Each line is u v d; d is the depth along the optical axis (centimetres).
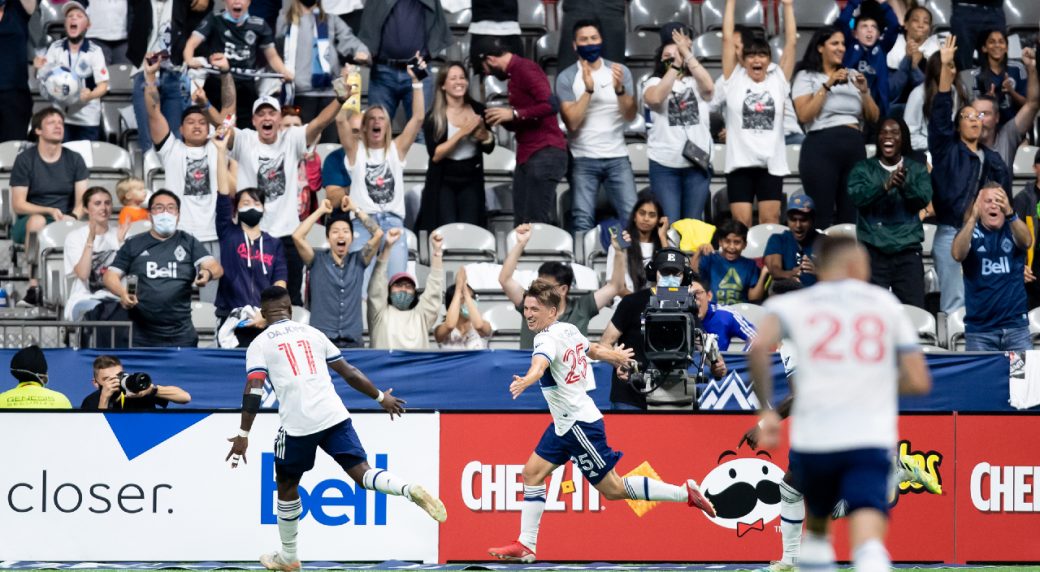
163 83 4694
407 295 3669
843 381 1706
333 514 2861
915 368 1723
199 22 4744
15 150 4847
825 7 5734
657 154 4481
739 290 4031
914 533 2875
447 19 5603
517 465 2878
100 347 3584
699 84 4491
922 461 2883
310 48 4772
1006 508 2889
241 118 4644
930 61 4450
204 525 2850
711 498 2861
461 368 3422
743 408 3203
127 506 2850
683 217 4503
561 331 2620
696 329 2853
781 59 4975
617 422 2869
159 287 3641
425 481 2878
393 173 4269
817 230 4112
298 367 2544
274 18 4875
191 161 4262
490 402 3419
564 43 4938
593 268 4503
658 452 2864
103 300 3719
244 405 2530
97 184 4750
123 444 2856
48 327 3653
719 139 4981
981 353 3359
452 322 3716
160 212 3641
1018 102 4994
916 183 4109
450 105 4475
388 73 4731
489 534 2869
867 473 1683
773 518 2858
